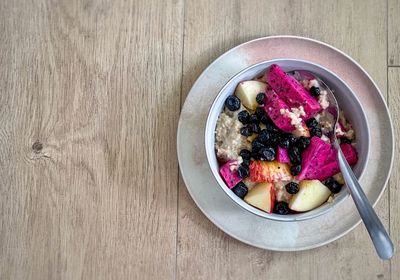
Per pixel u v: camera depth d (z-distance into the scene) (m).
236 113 0.34
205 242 0.38
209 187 0.37
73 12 0.39
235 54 0.37
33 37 0.39
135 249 0.38
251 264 0.38
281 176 0.33
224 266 0.38
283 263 0.38
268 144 0.33
